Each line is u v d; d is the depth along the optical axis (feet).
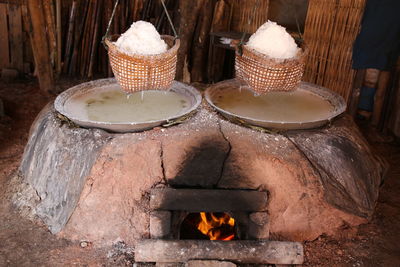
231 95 10.27
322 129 9.01
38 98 15.57
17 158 11.46
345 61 13.23
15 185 9.73
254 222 8.02
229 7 15.69
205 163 8.17
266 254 7.82
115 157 7.93
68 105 9.14
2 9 16.61
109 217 8.24
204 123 8.77
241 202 8.14
